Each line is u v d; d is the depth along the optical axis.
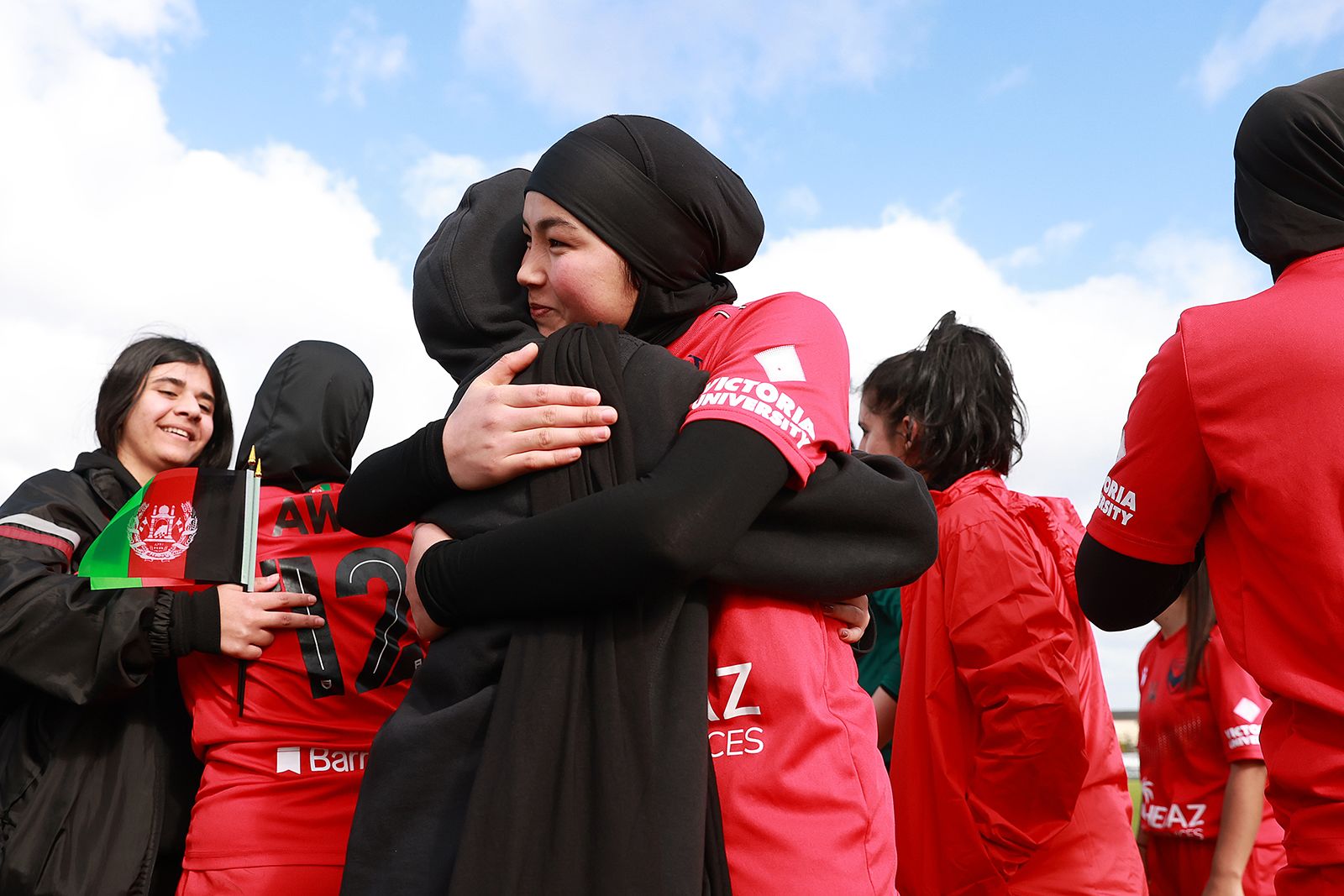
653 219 1.47
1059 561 2.35
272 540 2.16
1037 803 2.19
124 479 2.62
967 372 2.70
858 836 1.31
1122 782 2.42
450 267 1.92
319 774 2.04
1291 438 1.32
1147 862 3.31
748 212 1.58
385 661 2.11
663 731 1.22
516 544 1.23
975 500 2.39
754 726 1.32
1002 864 2.21
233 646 2.04
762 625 1.34
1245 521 1.38
